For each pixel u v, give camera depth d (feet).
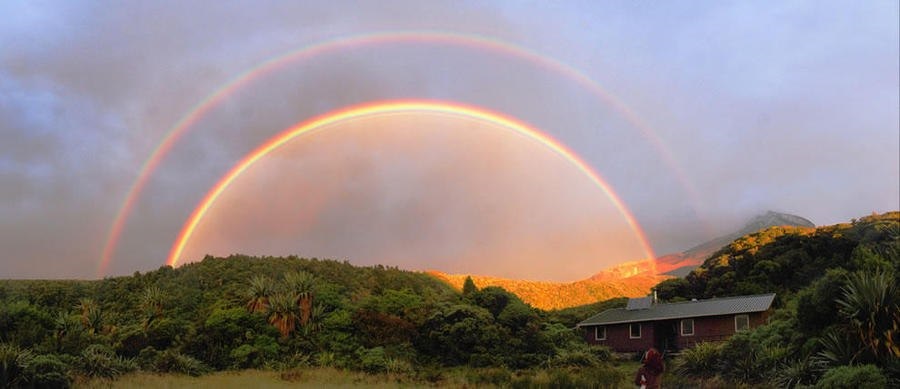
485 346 174.81
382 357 159.02
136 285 222.07
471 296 205.05
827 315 110.63
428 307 191.42
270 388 107.76
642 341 194.08
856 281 103.14
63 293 216.13
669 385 117.29
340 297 197.36
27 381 93.40
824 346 104.99
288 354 164.25
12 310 157.89
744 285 240.73
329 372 142.20
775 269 239.50
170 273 230.68
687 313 187.42
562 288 411.95
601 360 175.42
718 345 132.87
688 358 128.98
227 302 192.75
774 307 183.42
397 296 195.83
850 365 94.73
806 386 97.91
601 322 203.51
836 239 238.27
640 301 209.97
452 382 125.70
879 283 99.40
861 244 229.86
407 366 151.84
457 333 175.22
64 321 161.68
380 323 178.70
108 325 172.76
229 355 158.81
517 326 186.70
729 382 114.11
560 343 188.34
